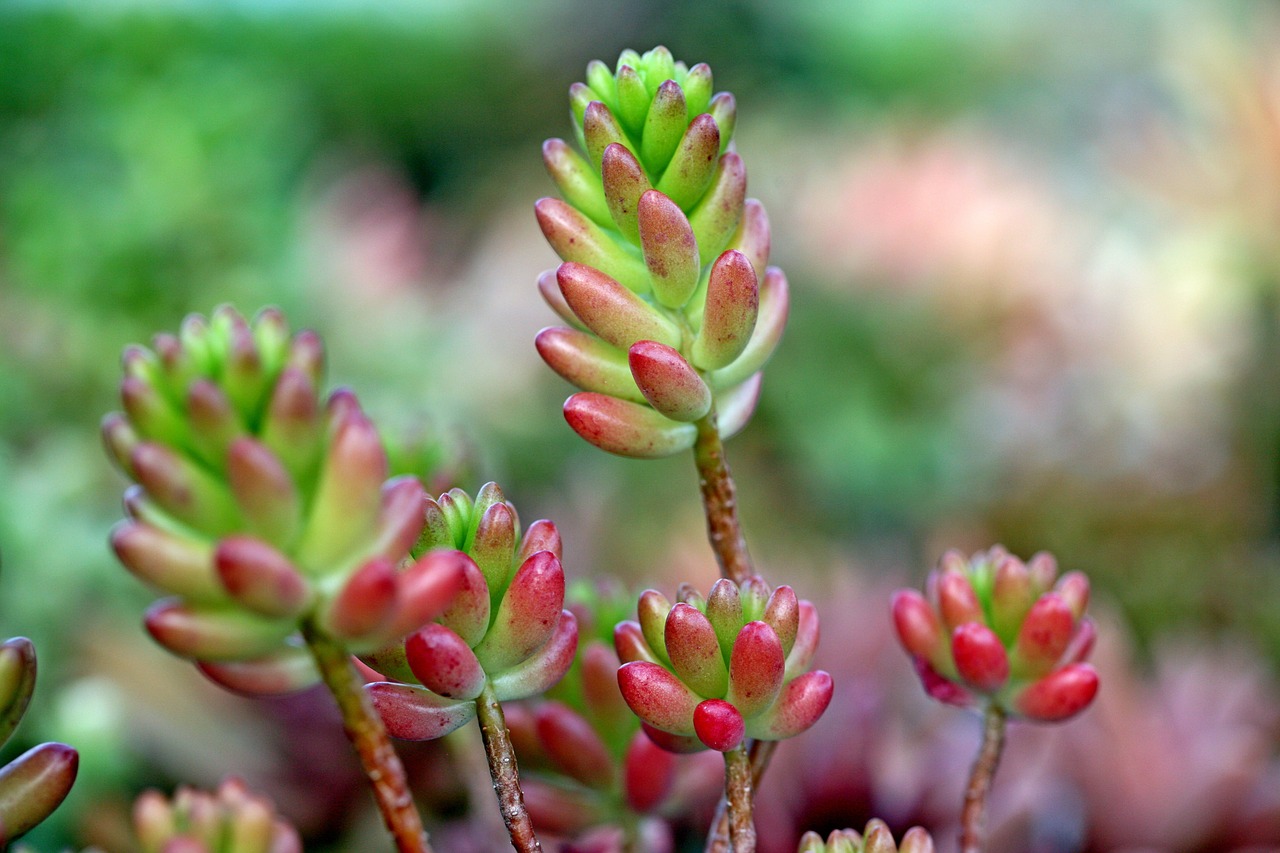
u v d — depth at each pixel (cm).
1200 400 122
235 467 31
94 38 170
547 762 40
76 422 108
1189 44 147
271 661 33
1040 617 37
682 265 36
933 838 49
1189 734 55
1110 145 148
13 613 72
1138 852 51
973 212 138
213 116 118
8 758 62
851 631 62
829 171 164
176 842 31
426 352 125
